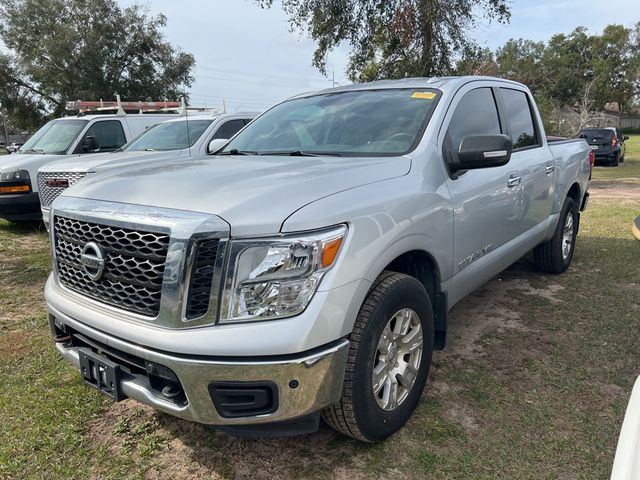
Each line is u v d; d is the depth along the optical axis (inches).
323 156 119.5
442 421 107.3
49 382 125.4
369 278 88.4
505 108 158.9
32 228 327.9
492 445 99.6
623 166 788.6
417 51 631.2
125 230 85.0
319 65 675.4
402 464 94.7
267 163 110.3
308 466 95.0
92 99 1248.2
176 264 77.9
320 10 635.5
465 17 624.1
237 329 77.2
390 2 616.4
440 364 132.5
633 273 207.3
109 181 100.4
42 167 272.2
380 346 94.2
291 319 78.3
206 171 102.2
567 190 197.9
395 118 126.6
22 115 1338.6
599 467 93.3
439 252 111.6
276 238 78.2
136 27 1331.2
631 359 133.6
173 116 356.5
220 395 79.0
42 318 168.6
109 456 98.9
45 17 1268.5
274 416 79.9
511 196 146.9
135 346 82.9
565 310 168.2
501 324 157.9
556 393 117.8
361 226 87.7
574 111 2253.9
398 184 101.8
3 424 108.4
